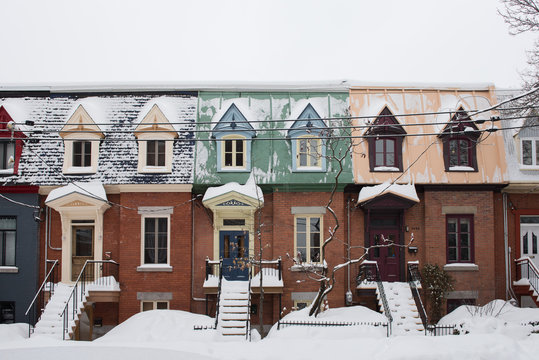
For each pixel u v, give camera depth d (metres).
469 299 23.11
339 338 18.17
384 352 15.30
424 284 22.83
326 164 23.31
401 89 24.91
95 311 23.19
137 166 23.33
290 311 22.56
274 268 22.83
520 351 15.39
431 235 23.17
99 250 23.14
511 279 23.53
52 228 23.56
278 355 15.38
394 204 22.56
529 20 20.27
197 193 23.69
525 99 21.80
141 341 18.31
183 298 22.70
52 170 23.50
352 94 24.88
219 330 19.62
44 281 21.89
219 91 25.11
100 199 22.59
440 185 23.19
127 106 24.64
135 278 22.81
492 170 23.39
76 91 25.00
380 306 21.52
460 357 14.72
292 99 24.92
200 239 23.41
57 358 15.45
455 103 24.44
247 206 22.53
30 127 24.19
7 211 23.36
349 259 22.95
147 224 23.34
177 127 24.11
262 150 23.83
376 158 23.77
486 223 23.28
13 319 23.14
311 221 23.41
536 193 24.05
